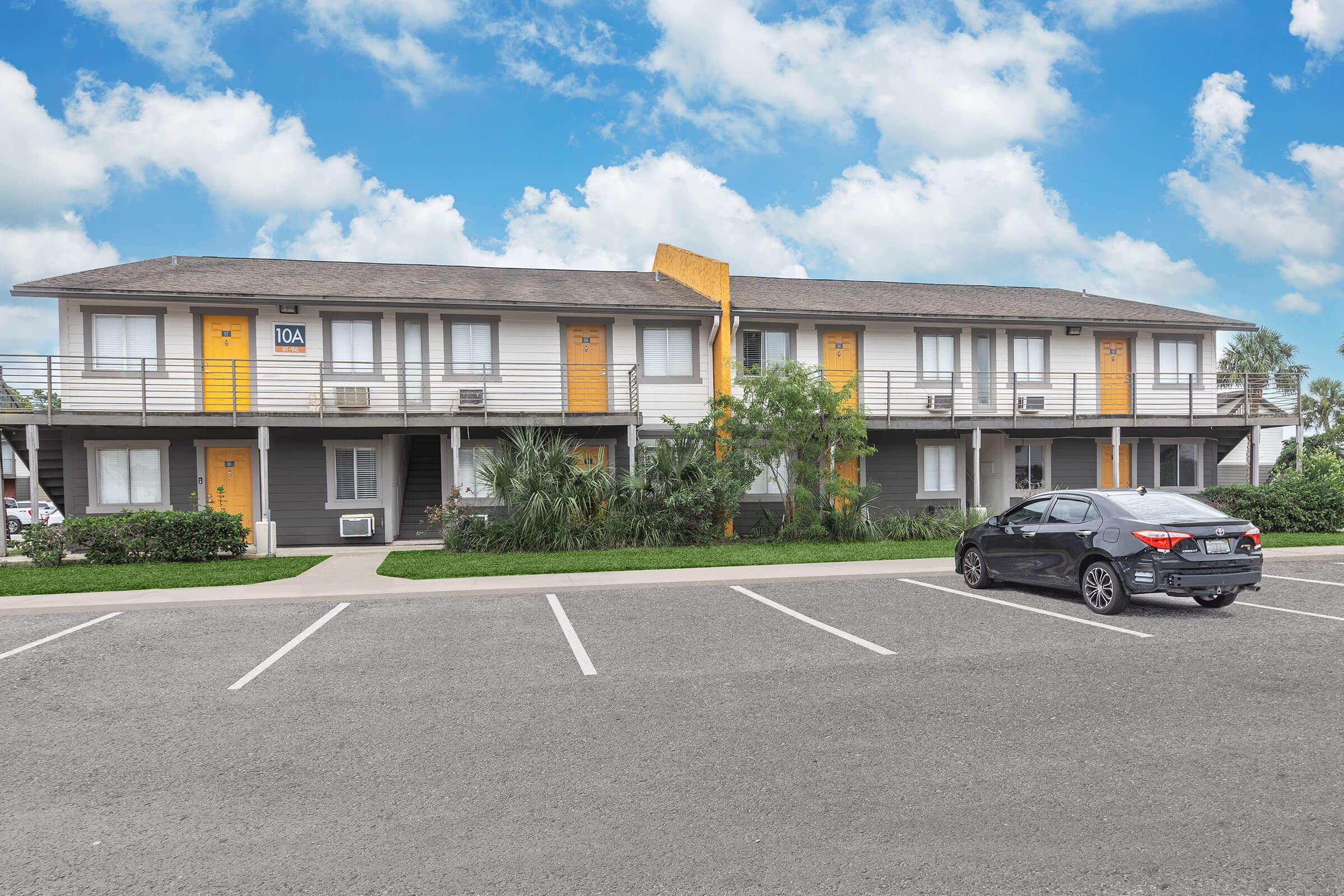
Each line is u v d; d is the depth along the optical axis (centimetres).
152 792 455
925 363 2162
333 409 1852
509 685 676
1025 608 990
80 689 678
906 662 732
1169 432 2284
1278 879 344
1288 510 1888
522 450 1705
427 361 1909
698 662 744
